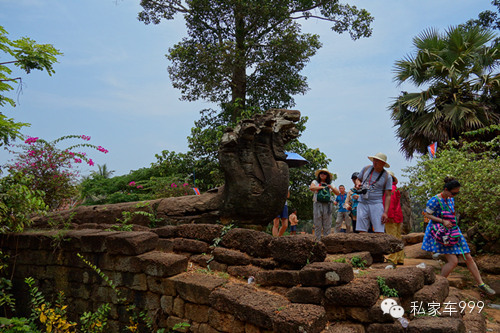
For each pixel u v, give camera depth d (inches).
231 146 180.9
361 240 179.3
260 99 616.4
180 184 411.8
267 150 186.2
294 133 198.8
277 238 146.6
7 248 210.8
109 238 166.1
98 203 467.8
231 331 128.6
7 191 187.8
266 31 588.7
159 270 149.3
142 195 419.5
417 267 152.8
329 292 124.6
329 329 118.2
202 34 599.2
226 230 173.5
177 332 142.9
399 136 544.4
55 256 190.1
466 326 133.6
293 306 120.6
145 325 154.0
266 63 561.9
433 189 300.2
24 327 129.0
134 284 158.7
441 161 308.3
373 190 205.9
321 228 273.6
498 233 260.7
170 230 185.9
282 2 563.2
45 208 201.9
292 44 571.5
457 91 512.1
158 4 605.0
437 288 141.3
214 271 159.6
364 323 121.7
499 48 508.1
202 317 137.5
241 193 179.0
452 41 528.7
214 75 556.1
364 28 612.4
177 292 145.3
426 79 541.3
